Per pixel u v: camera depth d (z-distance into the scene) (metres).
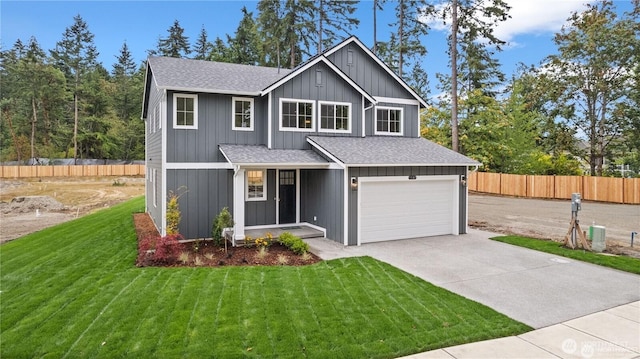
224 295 6.98
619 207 21.36
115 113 53.75
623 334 5.59
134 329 5.68
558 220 16.97
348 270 8.69
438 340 5.31
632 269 8.88
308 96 13.83
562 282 8.02
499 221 16.83
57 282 8.24
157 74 12.75
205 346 5.13
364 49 15.43
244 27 40.84
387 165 11.89
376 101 14.76
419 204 13.01
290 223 14.11
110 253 10.73
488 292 7.36
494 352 5.04
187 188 12.25
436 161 12.97
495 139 29.94
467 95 28.36
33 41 54.22
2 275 9.62
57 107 51.38
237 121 13.12
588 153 30.11
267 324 5.78
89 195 33.66
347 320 5.92
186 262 9.41
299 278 8.04
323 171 12.79
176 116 12.12
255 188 13.49
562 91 28.66
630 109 26.34
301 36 30.11
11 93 53.00
